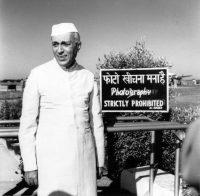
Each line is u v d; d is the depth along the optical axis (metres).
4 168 5.80
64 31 2.50
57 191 2.52
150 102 5.33
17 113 10.00
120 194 4.36
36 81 2.54
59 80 2.56
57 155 2.51
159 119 5.61
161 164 5.30
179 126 3.17
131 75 5.36
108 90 5.43
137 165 5.41
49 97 2.54
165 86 5.25
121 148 5.38
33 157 2.55
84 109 2.62
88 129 2.65
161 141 5.30
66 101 2.55
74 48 2.56
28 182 2.59
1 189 4.66
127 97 5.40
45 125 2.55
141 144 5.40
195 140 0.62
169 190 3.77
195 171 0.61
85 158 2.58
